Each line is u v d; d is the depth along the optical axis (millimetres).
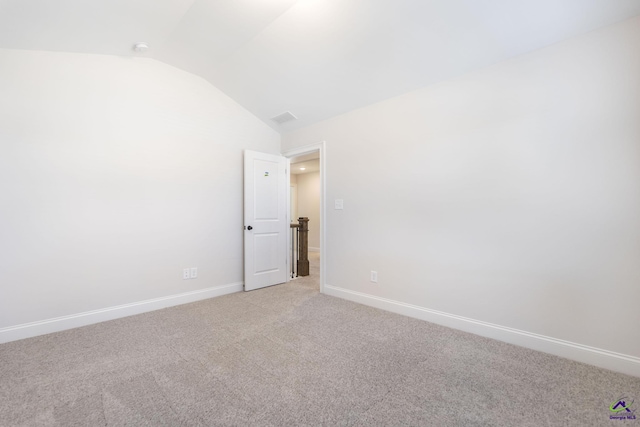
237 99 3775
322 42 2543
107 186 2859
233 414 1514
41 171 2533
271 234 4133
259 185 3979
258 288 3971
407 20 2160
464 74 2496
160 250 3193
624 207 1839
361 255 3311
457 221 2559
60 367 1974
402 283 2953
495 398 1632
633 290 1820
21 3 1911
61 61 2635
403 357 2092
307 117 3721
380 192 3117
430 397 1646
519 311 2244
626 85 1819
